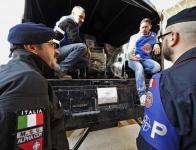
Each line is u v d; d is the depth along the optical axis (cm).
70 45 184
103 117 156
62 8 212
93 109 153
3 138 54
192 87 50
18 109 58
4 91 59
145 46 224
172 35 62
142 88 186
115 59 239
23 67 69
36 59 81
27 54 78
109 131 242
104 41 285
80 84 151
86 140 223
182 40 59
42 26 84
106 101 161
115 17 233
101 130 237
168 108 51
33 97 62
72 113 143
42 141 63
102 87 161
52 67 93
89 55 200
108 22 245
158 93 55
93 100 154
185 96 50
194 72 52
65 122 138
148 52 224
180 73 54
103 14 230
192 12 59
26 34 78
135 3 202
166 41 65
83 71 205
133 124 259
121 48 258
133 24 242
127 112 171
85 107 150
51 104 80
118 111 166
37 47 83
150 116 56
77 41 198
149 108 58
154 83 59
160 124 52
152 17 221
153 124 54
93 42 259
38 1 188
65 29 189
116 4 209
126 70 232
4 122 55
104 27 256
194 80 51
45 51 85
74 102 146
